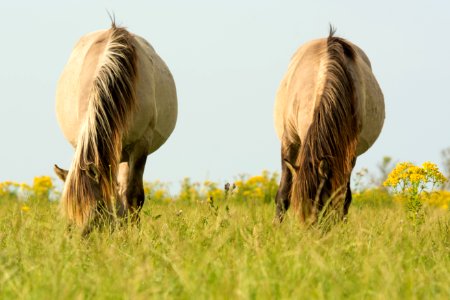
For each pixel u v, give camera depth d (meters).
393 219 12.45
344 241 10.05
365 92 14.52
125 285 7.46
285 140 14.45
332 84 12.58
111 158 11.29
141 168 13.91
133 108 12.22
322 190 11.23
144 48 14.55
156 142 15.33
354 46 16.09
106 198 10.91
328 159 11.48
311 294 7.23
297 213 11.10
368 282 7.83
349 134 12.23
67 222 10.66
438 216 13.25
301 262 8.41
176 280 8.05
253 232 10.31
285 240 9.34
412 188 13.06
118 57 12.34
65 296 7.16
